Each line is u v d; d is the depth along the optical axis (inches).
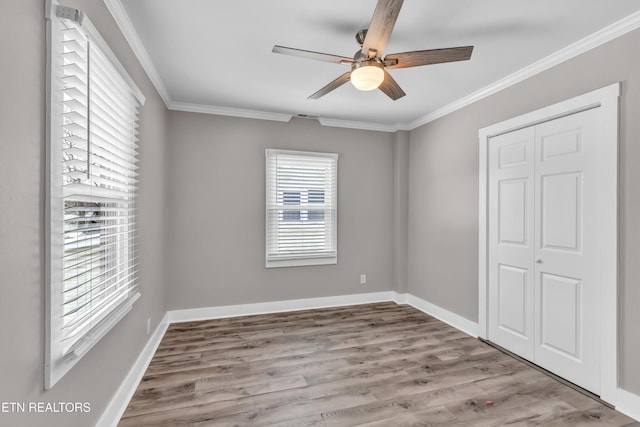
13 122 37.6
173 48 91.0
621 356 77.0
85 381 57.1
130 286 78.9
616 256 77.3
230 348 110.3
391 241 171.3
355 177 164.7
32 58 41.3
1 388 35.9
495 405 78.6
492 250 115.8
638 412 73.3
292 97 129.0
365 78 71.8
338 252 161.8
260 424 71.2
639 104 74.1
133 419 72.4
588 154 84.5
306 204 156.3
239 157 145.2
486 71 104.5
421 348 111.4
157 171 113.0
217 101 134.0
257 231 148.1
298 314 147.9
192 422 71.7
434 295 147.5
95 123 55.8
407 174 169.2
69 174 49.2
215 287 142.1
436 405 78.5
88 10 57.2
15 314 38.3
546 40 85.8
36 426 42.4
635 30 75.0
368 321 138.9
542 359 97.0
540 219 97.9
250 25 80.2
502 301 111.7
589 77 84.7
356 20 78.2
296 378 90.7
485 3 70.8
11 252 37.5
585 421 72.7
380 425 71.1
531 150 101.0
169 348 110.0
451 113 136.9
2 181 35.9
